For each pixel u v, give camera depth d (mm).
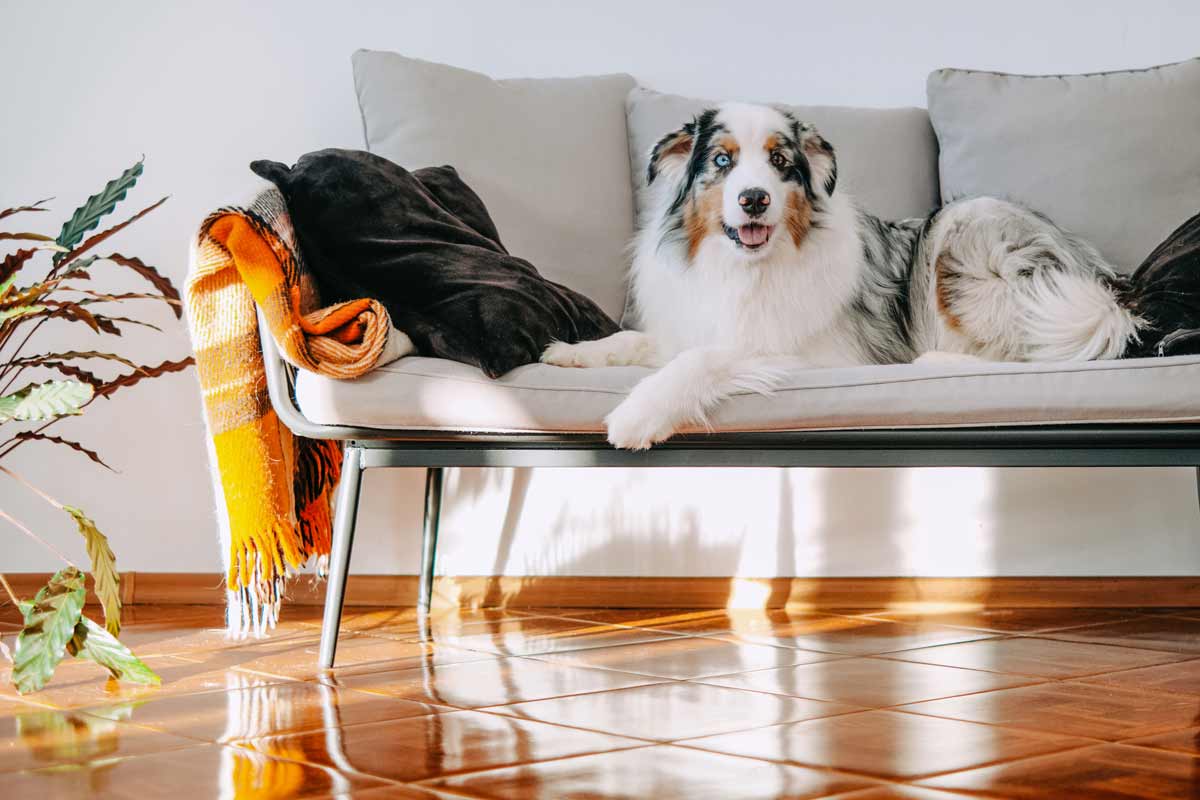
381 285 1967
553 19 2832
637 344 2104
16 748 1415
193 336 1900
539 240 2422
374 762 1311
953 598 2656
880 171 2496
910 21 2811
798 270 2238
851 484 2666
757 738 1397
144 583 2789
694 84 2830
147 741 1436
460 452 1922
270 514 1912
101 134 2799
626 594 2680
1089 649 2043
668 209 2311
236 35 2801
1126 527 2641
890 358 2268
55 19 2805
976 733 1408
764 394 1832
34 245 2791
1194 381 1791
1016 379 1813
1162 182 2385
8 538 2793
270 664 1955
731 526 2676
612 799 1159
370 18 2814
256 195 1891
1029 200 2396
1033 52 2797
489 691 1703
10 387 2754
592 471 2691
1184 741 1357
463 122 2453
